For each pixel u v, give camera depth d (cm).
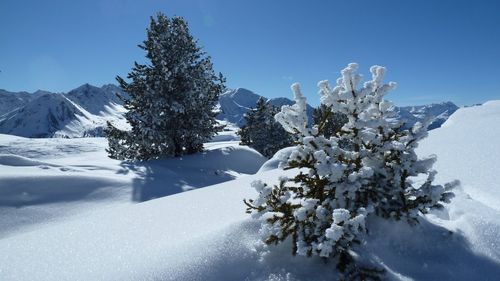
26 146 2936
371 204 303
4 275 314
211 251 287
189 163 1925
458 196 389
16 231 831
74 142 3247
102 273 288
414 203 310
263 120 3512
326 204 302
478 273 270
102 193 1092
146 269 279
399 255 292
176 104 2012
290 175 620
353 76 325
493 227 304
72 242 384
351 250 290
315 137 315
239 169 2027
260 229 295
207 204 496
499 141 648
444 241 303
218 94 2273
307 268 275
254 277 269
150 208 528
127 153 2133
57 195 1018
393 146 308
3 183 987
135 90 2033
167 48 2100
